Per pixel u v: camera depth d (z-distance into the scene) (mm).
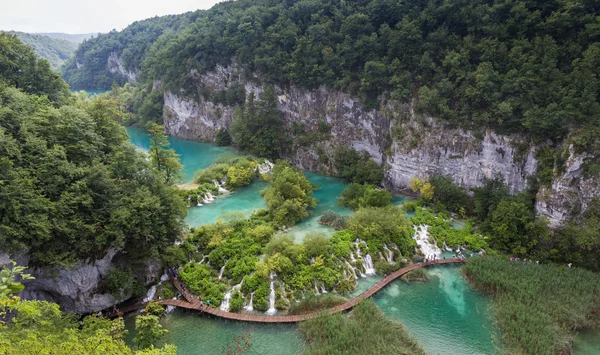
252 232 47781
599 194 45250
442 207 59656
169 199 44062
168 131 114562
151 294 39875
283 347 33656
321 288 41312
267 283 40156
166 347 22828
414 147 65500
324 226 54594
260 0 103062
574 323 35312
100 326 31125
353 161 75688
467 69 61844
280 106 87625
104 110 49125
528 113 52781
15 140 33375
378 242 47938
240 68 93938
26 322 22984
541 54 56125
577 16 54594
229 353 31625
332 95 78875
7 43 50312
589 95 48594
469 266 44625
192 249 44688
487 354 33031
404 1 72500
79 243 34031
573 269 44125
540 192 51031
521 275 42312
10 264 30625
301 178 63312
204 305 38188
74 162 38094
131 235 38625
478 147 59094
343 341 32656
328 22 80562
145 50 158625
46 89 53062
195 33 105625
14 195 30344
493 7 61812
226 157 82812
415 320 37594
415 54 67375
